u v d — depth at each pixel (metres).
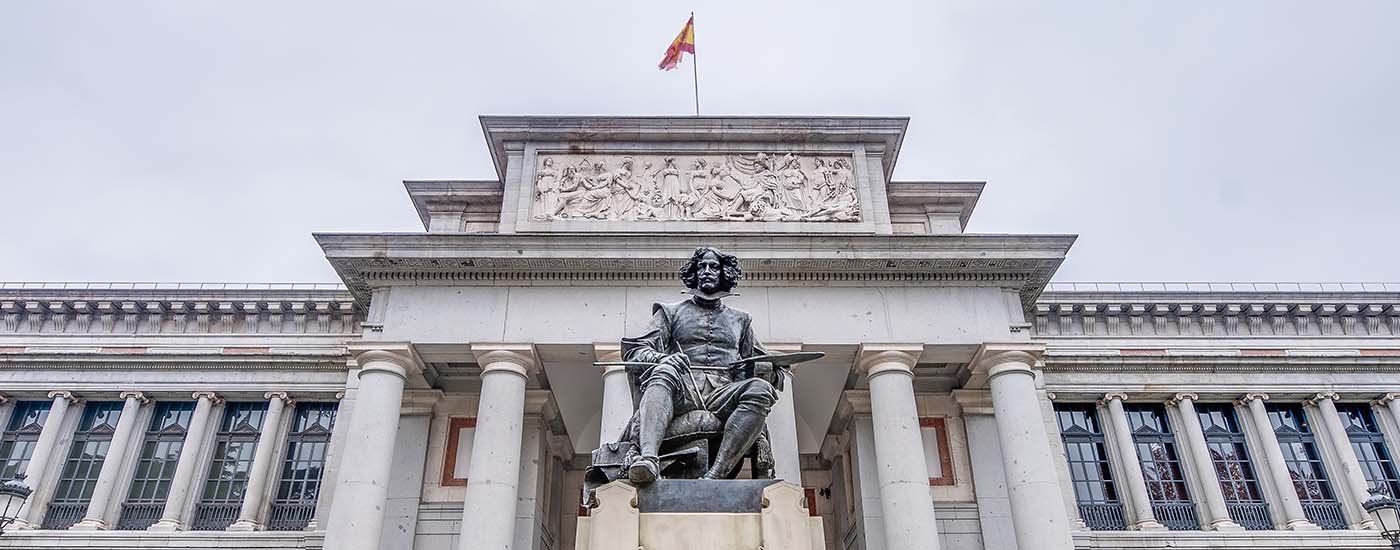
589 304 23.69
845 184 26.69
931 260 23.92
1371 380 29.78
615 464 6.32
